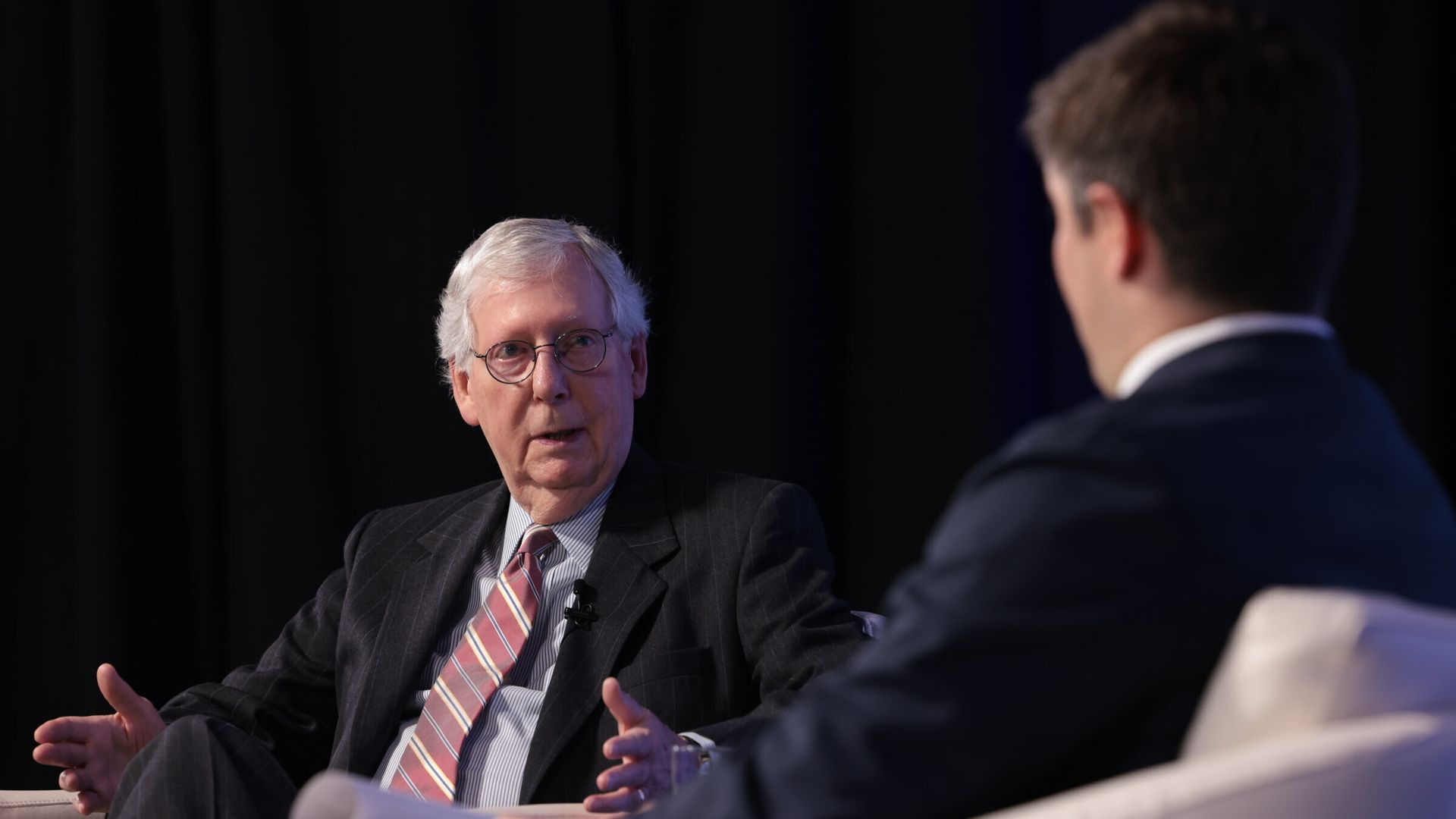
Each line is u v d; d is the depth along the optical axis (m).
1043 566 3.68
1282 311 4.09
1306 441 3.87
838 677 4.00
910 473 11.79
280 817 6.61
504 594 8.13
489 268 8.40
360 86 12.46
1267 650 3.48
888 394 11.87
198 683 12.88
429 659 8.25
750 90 11.85
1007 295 11.56
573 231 8.65
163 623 12.81
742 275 11.86
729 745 6.96
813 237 11.99
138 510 12.71
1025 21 11.76
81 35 12.52
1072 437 3.84
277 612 12.33
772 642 7.66
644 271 12.30
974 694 3.69
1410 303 10.81
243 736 6.83
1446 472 10.98
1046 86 4.45
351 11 12.47
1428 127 10.82
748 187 11.84
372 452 12.51
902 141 11.77
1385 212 10.88
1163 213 4.03
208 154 12.79
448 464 12.36
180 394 12.91
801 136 11.86
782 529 8.07
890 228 11.83
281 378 12.36
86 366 12.49
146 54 12.94
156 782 6.54
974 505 3.92
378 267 12.45
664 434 12.26
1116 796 3.44
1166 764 3.75
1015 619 3.67
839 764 3.78
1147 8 4.40
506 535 8.57
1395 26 10.84
